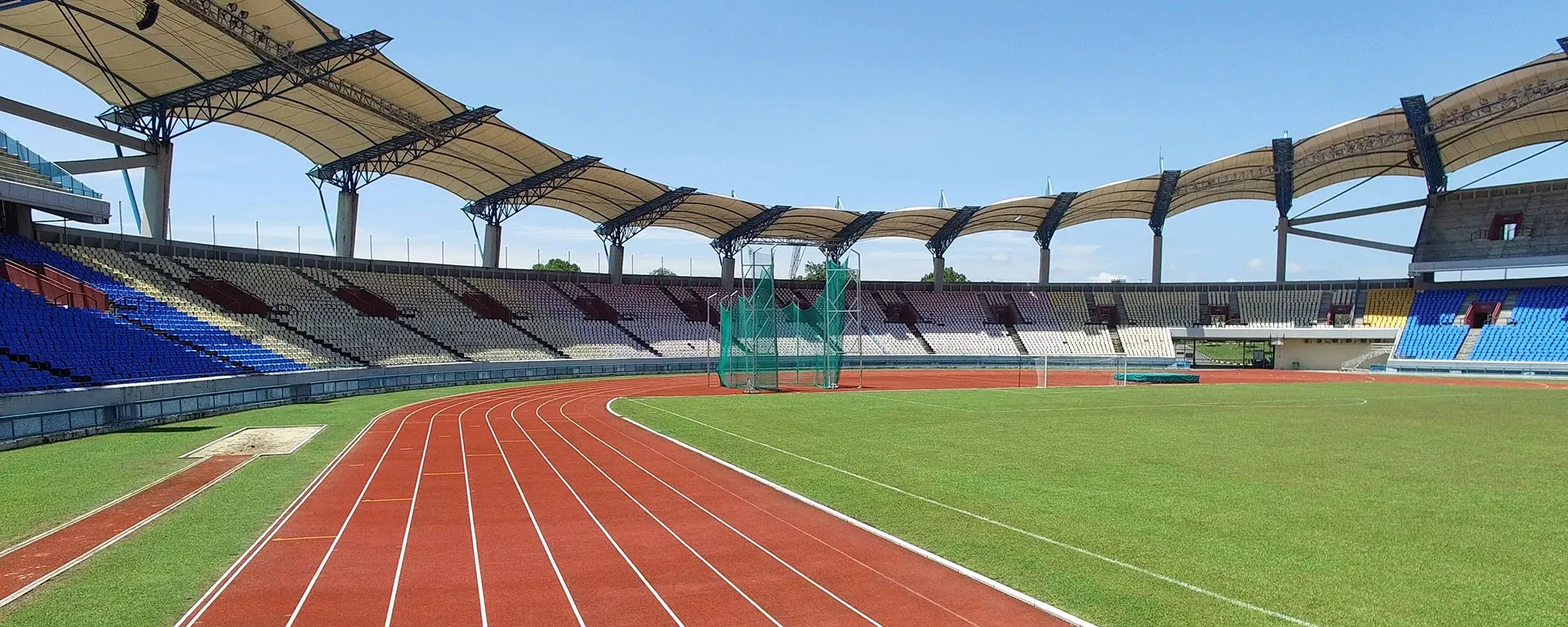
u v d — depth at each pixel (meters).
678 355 65.00
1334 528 13.43
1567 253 59.09
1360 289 70.38
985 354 73.69
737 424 29.03
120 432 25.47
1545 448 22.02
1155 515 14.42
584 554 12.92
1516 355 57.09
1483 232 64.25
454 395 41.16
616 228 67.69
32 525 14.05
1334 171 63.66
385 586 11.32
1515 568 11.23
